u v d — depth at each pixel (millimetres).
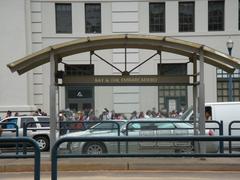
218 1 39156
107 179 12875
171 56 38406
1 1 38000
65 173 13930
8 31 37969
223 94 38531
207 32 38875
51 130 15758
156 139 8852
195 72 16672
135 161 15125
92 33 39062
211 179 12836
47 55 15719
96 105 38281
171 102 38156
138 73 38344
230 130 18938
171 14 39156
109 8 39094
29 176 13719
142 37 15250
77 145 15555
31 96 38094
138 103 38375
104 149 16094
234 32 38750
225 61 15312
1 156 9992
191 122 19281
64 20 39219
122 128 19797
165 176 13336
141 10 39125
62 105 37938
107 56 38469
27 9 38406
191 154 9719
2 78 37656
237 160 15516
